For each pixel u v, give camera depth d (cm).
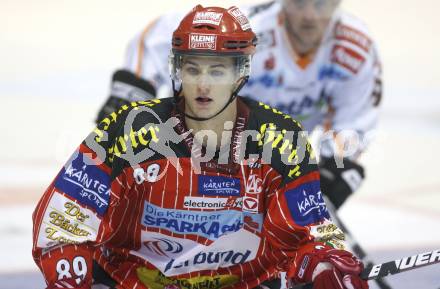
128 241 655
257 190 636
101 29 3272
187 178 629
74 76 2598
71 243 620
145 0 3694
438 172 1744
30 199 1446
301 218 635
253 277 666
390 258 1212
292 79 1043
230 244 648
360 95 1048
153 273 656
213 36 602
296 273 627
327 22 1011
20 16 3462
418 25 3459
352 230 1360
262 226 648
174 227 641
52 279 612
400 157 1850
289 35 1028
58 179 634
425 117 2202
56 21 3391
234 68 613
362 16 3594
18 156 1736
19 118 2055
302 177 638
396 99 2402
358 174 974
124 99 1007
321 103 1062
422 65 2872
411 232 1359
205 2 3475
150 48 1048
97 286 666
